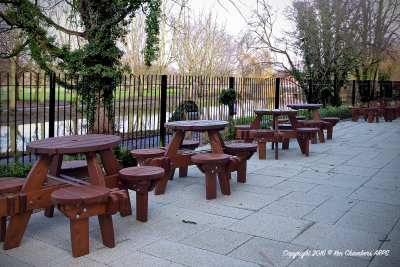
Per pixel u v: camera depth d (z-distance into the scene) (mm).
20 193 3455
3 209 3359
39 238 3762
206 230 3912
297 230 3883
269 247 3463
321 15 20719
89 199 3195
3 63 17672
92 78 10602
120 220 4254
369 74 26016
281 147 9680
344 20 20344
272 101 13734
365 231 3836
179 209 4629
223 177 5195
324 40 20609
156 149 5859
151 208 4688
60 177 4137
